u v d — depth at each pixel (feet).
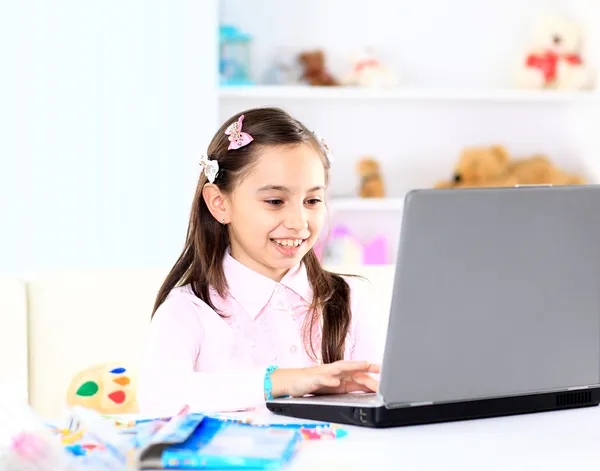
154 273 5.65
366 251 10.28
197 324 4.59
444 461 2.86
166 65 9.91
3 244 9.86
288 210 4.41
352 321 5.07
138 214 10.03
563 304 3.34
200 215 4.76
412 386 3.17
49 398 5.38
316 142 4.58
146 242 10.07
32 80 9.79
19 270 9.89
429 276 3.09
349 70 10.57
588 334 3.43
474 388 3.27
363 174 10.36
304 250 4.50
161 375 3.97
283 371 3.70
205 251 4.75
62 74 9.83
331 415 3.35
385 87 10.10
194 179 9.86
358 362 3.58
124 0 9.83
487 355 3.26
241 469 2.73
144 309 5.56
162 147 10.00
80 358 5.45
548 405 3.50
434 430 3.23
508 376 3.32
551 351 3.38
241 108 10.39
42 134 9.86
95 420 3.04
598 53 10.24
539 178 10.44
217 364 4.60
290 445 2.89
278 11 10.46
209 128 9.70
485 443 3.06
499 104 10.87
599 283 3.39
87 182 9.96
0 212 9.83
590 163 10.57
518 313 3.27
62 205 9.94
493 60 10.80
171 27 9.87
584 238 3.31
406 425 3.28
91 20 9.82
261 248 4.47
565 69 10.31
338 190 10.69
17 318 5.27
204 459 2.73
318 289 4.90
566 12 10.80
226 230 4.82
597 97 10.17
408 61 10.71
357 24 10.61
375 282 5.83
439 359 3.19
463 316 3.18
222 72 9.94
